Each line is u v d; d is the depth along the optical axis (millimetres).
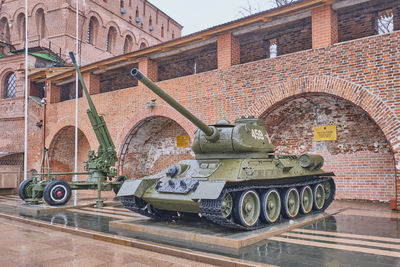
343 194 12211
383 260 5262
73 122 18141
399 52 9398
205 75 13234
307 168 9242
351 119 12141
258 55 14562
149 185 8055
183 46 14320
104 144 12789
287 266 4984
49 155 19422
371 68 9773
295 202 8820
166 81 14438
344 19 12781
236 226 6820
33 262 5387
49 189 11008
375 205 10961
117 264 5301
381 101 9570
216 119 12812
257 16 11734
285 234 7113
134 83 18906
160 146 17469
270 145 8672
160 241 6539
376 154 11656
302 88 10891
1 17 28484
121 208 11359
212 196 6277
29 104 20781
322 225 8008
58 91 19984
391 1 11789
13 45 27344
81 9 26047
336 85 10297
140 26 32875
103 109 16906
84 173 12570
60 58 23562
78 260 5500
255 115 11812
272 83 11531
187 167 8078
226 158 8180
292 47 13766
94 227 7961
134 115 15570
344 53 10242
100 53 27828
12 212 10414
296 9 11070
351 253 5648
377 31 12586
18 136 21594
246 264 5004
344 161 12234
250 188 7105
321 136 12641
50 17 25625
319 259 5320
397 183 9461
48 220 8930
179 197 7051
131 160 17031
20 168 17641
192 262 5449
